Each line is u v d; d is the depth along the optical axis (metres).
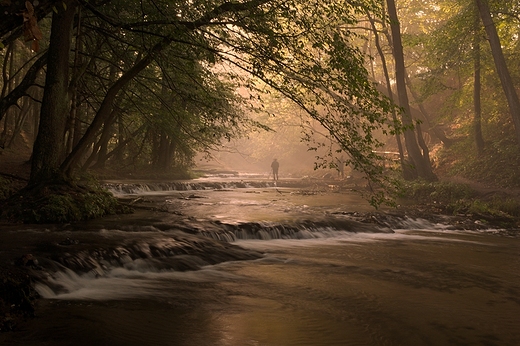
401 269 9.30
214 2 10.53
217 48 10.55
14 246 7.97
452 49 24.67
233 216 14.03
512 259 10.78
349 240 12.52
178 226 11.30
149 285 7.26
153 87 16.62
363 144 9.45
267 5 9.73
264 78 9.78
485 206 18.20
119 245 8.58
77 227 10.35
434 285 8.18
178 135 17.78
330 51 9.02
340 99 9.49
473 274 9.11
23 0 4.36
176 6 10.23
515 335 5.82
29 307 5.57
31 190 11.87
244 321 5.91
